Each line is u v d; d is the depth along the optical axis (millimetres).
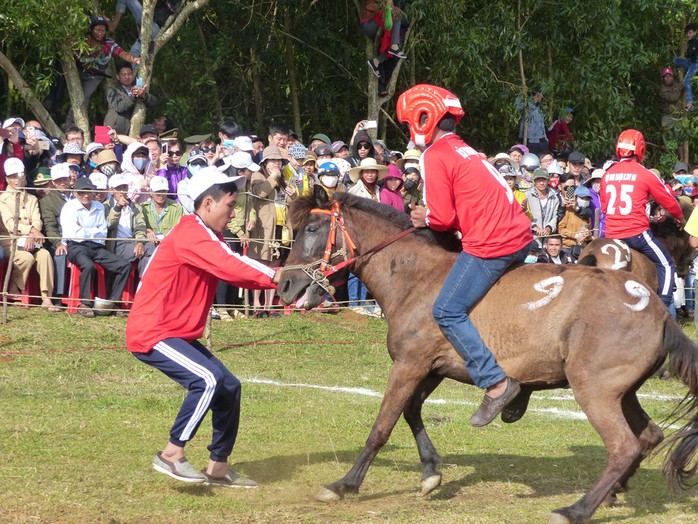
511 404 6363
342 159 13875
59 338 10992
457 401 9727
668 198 9992
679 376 5773
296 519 5730
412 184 14055
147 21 14531
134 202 12359
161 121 14781
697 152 22219
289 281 6312
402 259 6297
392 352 6238
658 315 5770
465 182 5945
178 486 6324
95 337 11180
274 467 6957
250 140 13133
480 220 5930
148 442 7402
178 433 5945
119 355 10641
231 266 5812
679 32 21344
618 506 6234
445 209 6035
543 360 5871
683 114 20422
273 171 12867
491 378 5902
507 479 6824
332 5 18500
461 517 5809
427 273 6215
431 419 8734
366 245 6383
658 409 9539
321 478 6691
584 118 19172
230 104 18828
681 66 20422
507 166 13781
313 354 11695
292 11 17984
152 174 12734
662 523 5828
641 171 10031
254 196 12648
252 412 8633
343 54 18250
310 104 19094
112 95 14609
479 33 17016
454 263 6156
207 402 5879
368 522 5660
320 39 18156
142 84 14477
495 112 19109
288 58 18156
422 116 6133
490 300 6004
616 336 5680
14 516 5535
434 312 6000
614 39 18062
